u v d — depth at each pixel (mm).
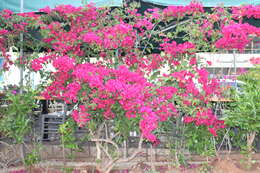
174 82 3627
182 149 3975
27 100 3658
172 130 3957
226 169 3654
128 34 3627
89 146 4387
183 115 3959
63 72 3406
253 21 4516
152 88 3285
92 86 2990
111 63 3992
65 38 3723
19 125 3568
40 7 4176
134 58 4008
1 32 3707
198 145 3770
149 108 2947
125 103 2994
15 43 4074
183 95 3541
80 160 4148
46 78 4059
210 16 4047
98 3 4133
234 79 4176
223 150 4430
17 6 4184
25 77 4137
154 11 4086
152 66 3930
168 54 3793
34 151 3795
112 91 2936
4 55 4004
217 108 4242
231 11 4453
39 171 3725
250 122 3492
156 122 2980
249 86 3596
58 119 5188
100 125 3639
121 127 3541
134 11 4160
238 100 3588
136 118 3254
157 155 4328
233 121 3504
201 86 3605
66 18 3926
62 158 4188
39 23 3754
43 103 5965
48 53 4023
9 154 3990
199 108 3500
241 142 4121
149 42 4473
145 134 2932
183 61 3748
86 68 3232
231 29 3611
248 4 4125
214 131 3529
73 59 3475
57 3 4164
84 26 3924
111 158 3504
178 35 4484
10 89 4027
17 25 3828
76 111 3359
